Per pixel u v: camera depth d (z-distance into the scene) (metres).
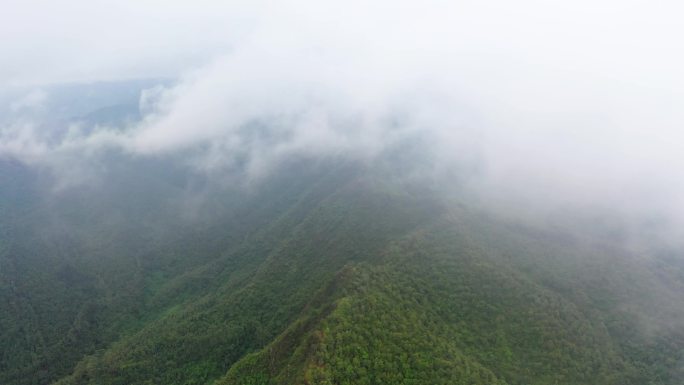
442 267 143.88
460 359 109.62
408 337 110.38
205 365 149.12
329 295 130.38
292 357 104.81
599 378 117.81
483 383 105.31
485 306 132.25
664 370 124.81
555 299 138.38
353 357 101.38
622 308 145.75
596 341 128.75
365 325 109.19
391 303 120.19
